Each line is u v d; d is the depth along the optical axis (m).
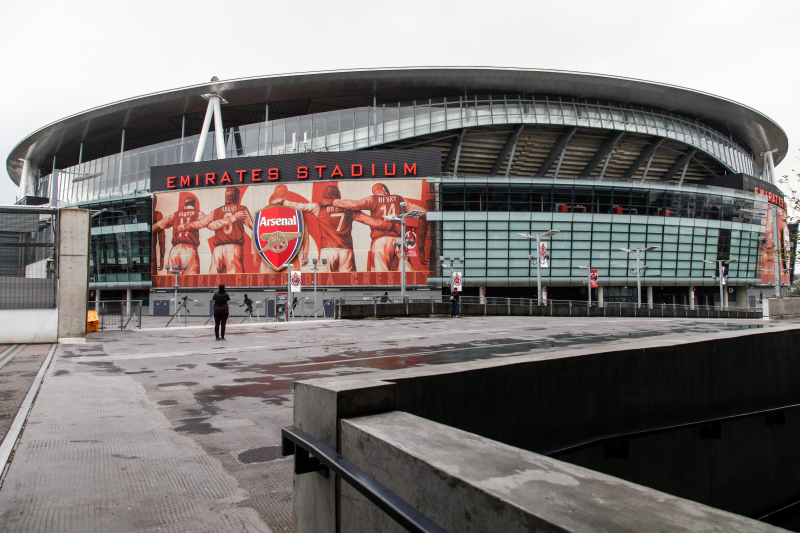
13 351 14.13
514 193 55.69
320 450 2.46
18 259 16.00
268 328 24.36
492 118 57.75
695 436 6.31
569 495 1.42
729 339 6.88
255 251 53.62
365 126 57.78
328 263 52.59
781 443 7.51
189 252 55.72
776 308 27.67
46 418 6.36
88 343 16.73
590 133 61.50
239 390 8.87
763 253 68.00
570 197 57.00
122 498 3.90
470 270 55.38
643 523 1.20
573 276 57.62
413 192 53.09
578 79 56.78
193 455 5.08
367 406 2.56
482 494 1.48
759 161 91.94
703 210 62.03
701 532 1.14
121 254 60.00
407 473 1.88
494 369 4.23
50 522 3.41
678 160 68.44
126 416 6.69
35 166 86.50
